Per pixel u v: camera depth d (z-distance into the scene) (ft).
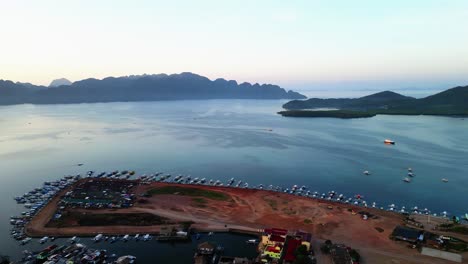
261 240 362.12
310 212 444.55
